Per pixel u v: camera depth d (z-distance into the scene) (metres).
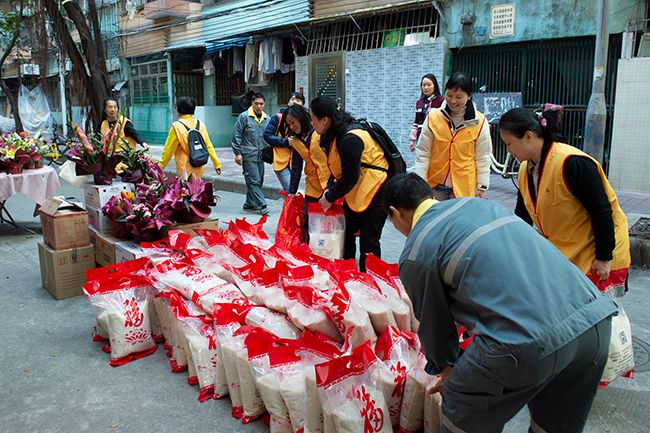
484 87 9.94
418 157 4.49
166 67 17.73
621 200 7.66
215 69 16.94
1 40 21.25
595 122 6.61
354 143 3.79
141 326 3.44
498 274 1.73
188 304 3.26
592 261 2.77
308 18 12.52
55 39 12.20
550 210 2.79
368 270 2.99
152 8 16.94
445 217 1.88
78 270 4.57
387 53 11.15
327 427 2.34
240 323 3.00
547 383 1.77
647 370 3.28
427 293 1.85
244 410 2.78
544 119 2.78
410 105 10.98
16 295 4.63
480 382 1.78
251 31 14.05
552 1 8.98
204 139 6.66
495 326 1.72
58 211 4.50
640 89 7.99
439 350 1.95
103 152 5.09
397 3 10.87
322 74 12.48
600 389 3.07
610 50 8.59
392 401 2.57
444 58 10.31
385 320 2.77
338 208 4.12
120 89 19.98
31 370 3.34
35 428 2.76
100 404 2.96
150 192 4.51
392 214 2.11
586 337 1.73
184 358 3.26
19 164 6.65
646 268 5.25
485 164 4.33
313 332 2.79
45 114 25.06
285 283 3.00
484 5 9.77
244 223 4.00
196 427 2.75
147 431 2.72
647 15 8.12
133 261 3.61
